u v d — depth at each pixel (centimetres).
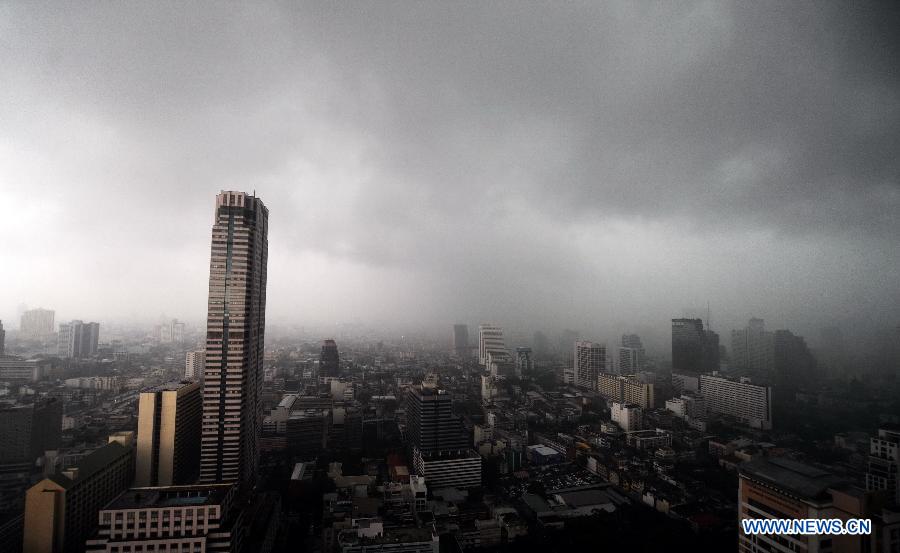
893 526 11944
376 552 17362
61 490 16950
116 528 15100
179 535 15200
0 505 19575
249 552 17388
